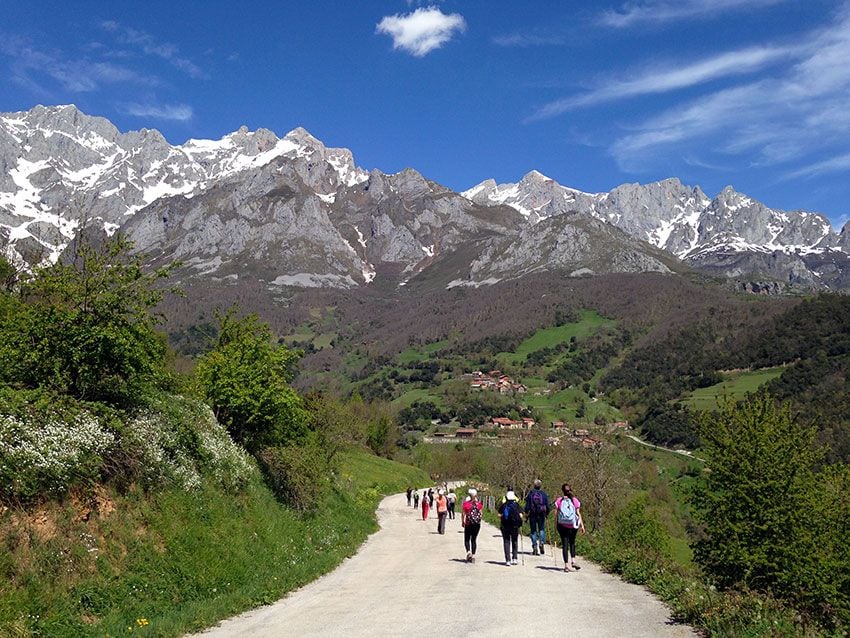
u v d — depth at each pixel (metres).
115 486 12.75
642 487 64.06
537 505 18.08
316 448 28.78
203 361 22.59
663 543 39.75
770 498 14.84
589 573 14.60
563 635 8.67
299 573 15.16
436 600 11.52
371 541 25.31
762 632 8.50
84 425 12.69
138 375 14.98
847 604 13.85
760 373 102.12
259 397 21.50
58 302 13.74
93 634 9.59
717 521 15.36
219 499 16.05
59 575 10.18
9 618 8.91
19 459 10.73
